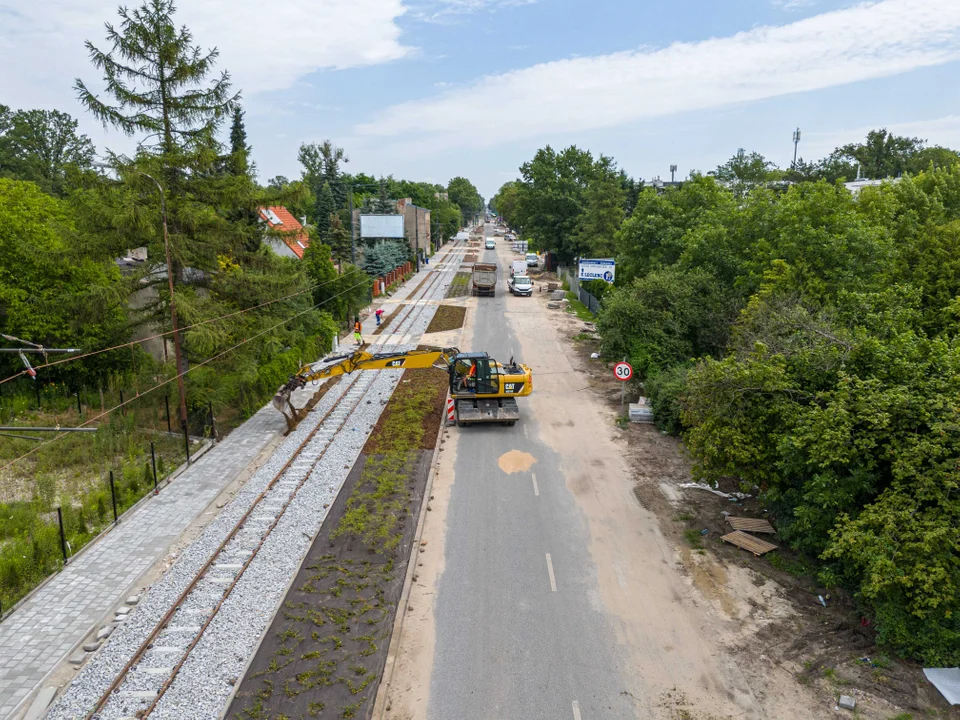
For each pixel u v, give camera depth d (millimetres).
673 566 14914
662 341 27312
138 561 15258
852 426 12594
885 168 84500
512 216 106750
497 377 24438
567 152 73938
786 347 16266
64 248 22609
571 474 20094
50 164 72688
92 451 22094
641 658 11891
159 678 11281
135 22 21203
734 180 64562
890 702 10773
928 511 11438
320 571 14508
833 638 12375
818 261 24422
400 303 56406
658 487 19078
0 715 10414
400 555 15273
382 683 11180
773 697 10930
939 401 11867
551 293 61250
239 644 12109
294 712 10469
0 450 21906
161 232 21875
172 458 21609
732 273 29656
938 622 11500
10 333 26188
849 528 12000
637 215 41719
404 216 86562
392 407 26719
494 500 18297
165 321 23703
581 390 29531
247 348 25453
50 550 15430
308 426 24719
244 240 24344
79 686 11070
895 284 22438
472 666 11672
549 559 15227
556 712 10617
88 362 28016
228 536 16094
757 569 14727
